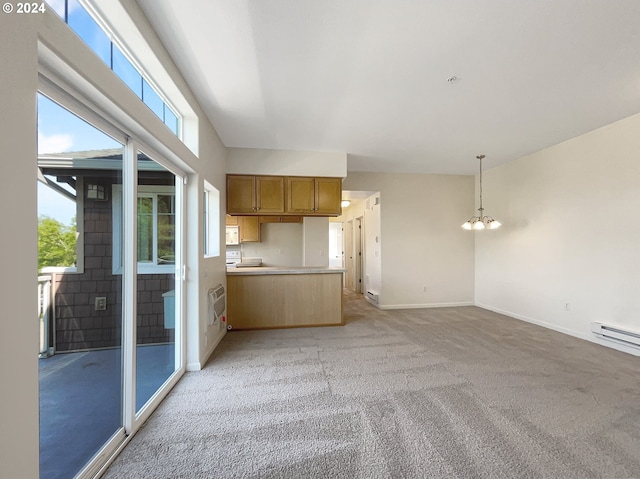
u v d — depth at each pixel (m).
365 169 5.05
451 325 4.06
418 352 3.00
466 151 4.01
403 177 5.31
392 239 5.27
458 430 1.72
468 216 5.46
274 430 1.72
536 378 2.40
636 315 2.93
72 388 1.44
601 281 3.24
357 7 1.51
